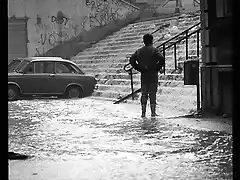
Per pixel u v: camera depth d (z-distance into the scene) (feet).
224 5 32.42
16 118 39.58
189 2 96.89
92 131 31.32
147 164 21.01
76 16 88.02
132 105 49.55
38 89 61.46
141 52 38.37
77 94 63.16
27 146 25.96
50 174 19.38
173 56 58.44
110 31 90.17
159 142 26.58
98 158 22.47
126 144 26.21
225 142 26.09
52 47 86.58
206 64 36.60
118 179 18.47
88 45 88.48
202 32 36.55
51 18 86.38
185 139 27.30
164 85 50.62
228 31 14.01
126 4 91.35
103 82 65.67
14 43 84.28
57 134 30.32
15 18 84.12
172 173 19.26
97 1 89.20
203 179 18.22
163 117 38.14
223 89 35.22
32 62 62.03
